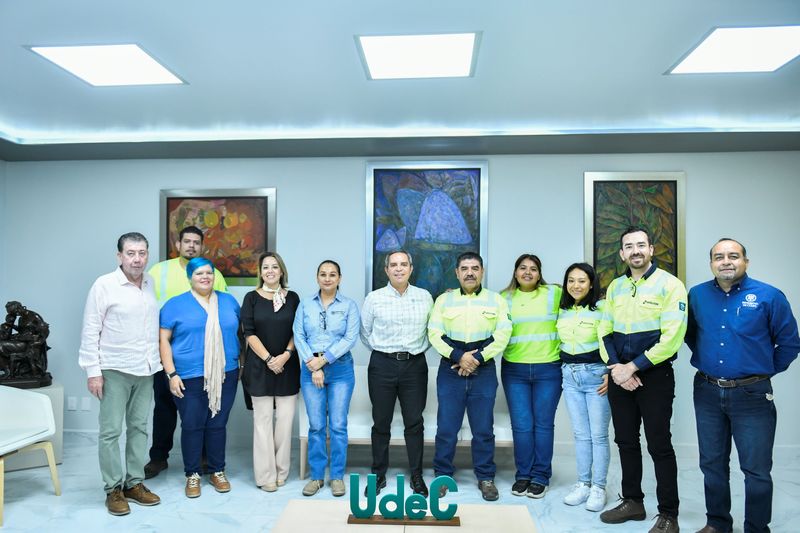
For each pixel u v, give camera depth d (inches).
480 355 149.8
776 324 119.3
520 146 192.5
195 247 178.7
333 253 204.2
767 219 194.7
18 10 111.1
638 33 120.6
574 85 150.8
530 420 157.1
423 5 109.3
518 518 108.3
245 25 117.5
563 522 139.0
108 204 210.5
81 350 143.0
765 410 120.2
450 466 158.2
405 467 179.0
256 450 159.0
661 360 127.6
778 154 195.3
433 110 171.0
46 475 170.1
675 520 130.6
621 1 107.7
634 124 182.4
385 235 201.5
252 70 141.5
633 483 138.9
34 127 187.5
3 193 212.7
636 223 196.2
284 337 159.9
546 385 155.4
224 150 199.6
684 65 137.6
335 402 158.9
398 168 201.9
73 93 157.8
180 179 208.7
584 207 197.8
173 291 177.0
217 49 129.2
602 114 173.6
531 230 199.6
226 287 197.3
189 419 153.9
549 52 130.3
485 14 112.3
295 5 109.2
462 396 155.7
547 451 155.6
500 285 199.8
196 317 154.7
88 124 184.7
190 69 140.7
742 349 120.6
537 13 112.0
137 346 146.3
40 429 153.6
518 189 200.4
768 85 150.6
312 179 205.2
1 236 212.7
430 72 142.4
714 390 124.3
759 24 116.3
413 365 155.3
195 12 111.9
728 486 127.7
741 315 121.0
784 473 173.3
